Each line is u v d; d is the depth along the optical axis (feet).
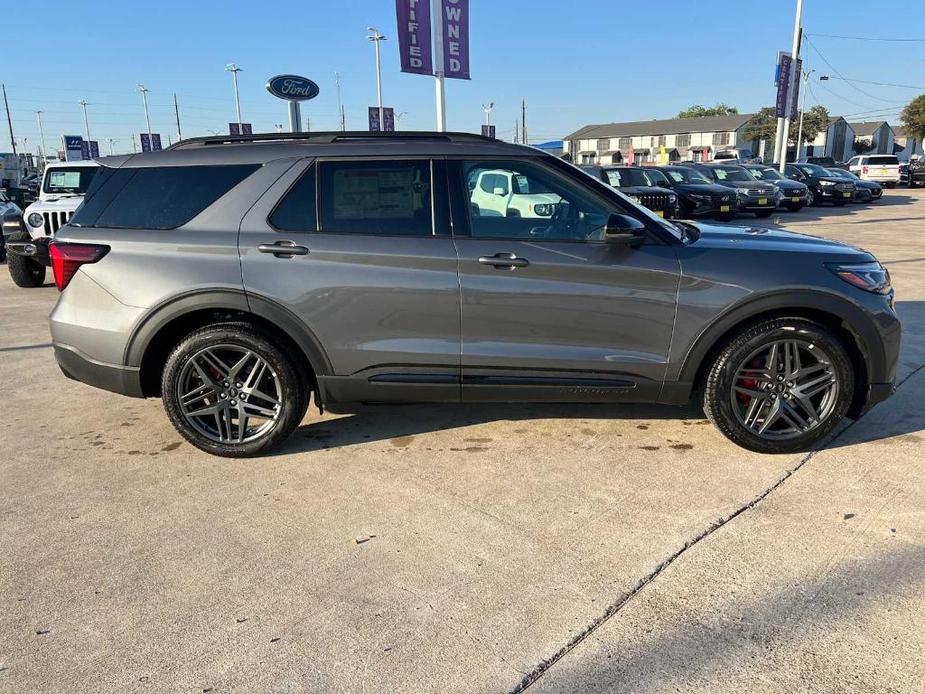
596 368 12.17
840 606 8.30
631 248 11.91
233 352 12.62
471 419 14.66
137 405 15.90
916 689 7.00
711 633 7.90
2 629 8.18
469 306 11.92
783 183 71.61
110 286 12.28
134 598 8.75
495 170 12.15
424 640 7.91
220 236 12.12
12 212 38.37
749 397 12.55
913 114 190.70
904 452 12.62
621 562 9.35
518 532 10.18
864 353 12.16
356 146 12.27
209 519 10.69
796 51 81.92
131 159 12.89
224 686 7.26
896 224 58.70
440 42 41.60
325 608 8.51
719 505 10.83
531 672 7.38
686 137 263.29
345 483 11.85
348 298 11.98
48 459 12.94
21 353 20.45
